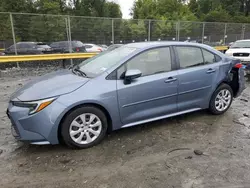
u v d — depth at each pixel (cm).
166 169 300
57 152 343
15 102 337
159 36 1709
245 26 2262
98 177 285
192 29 1867
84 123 348
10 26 1219
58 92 332
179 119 466
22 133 328
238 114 497
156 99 399
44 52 1316
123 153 340
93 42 1455
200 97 452
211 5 6191
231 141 376
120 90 364
